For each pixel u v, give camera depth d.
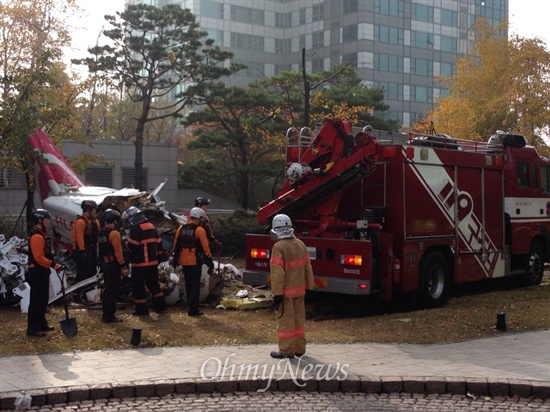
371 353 9.06
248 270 13.05
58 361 8.42
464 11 77.06
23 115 17.09
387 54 71.06
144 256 11.62
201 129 37.88
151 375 7.79
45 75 18.56
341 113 28.25
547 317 11.98
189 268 11.67
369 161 11.96
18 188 31.80
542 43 33.09
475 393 7.65
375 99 35.53
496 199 14.82
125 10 29.91
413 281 12.58
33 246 9.82
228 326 10.80
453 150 13.58
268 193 46.34
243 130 33.41
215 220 21.42
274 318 11.62
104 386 7.28
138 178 31.81
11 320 11.10
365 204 12.73
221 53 31.67
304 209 12.52
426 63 73.94
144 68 31.38
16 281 12.27
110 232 10.93
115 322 10.94
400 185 12.37
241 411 6.91
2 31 26.34
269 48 76.00
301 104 31.97
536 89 32.12
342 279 11.85
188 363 8.38
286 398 7.42
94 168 36.62
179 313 11.92
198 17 71.44
